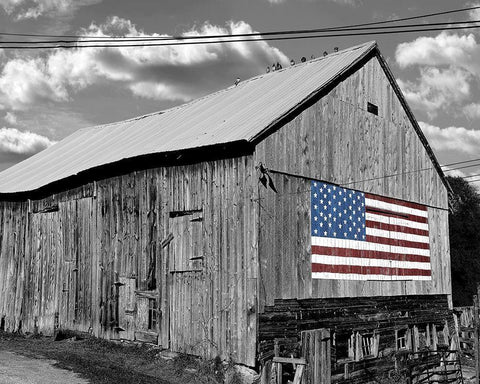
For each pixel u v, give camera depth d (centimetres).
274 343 1612
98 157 2328
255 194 1622
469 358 2642
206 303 1706
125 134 2631
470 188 4500
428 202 2452
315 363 1559
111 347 1952
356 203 2022
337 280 1881
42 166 2752
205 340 1691
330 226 1883
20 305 2342
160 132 2259
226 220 1686
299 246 1750
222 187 1709
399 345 2194
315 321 1766
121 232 2020
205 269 1725
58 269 2250
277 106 1819
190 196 1798
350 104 2047
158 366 1734
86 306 2114
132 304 1947
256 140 1631
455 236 4375
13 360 1573
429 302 2362
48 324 2238
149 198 1934
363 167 2077
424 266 2364
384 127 2222
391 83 2284
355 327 1925
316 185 1850
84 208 2184
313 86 1897
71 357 1670
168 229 1858
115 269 2023
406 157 2336
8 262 2408
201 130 1936
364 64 2141
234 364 1600
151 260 1898
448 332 2438
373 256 2070
